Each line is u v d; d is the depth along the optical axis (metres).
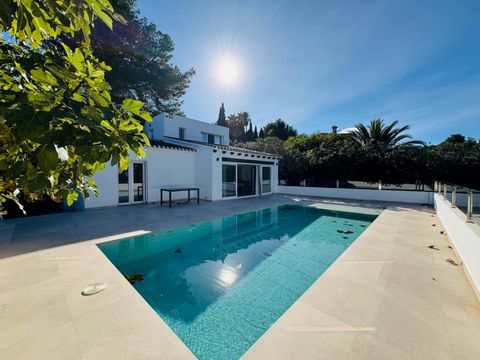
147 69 17.67
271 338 2.38
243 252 5.82
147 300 3.65
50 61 1.13
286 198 14.92
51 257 4.46
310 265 5.01
